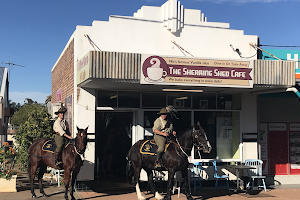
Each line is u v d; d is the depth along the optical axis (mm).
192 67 10086
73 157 9305
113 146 12805
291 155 14539
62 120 9828
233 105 12898
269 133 14422
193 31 12250
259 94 13500
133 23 11750
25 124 14992
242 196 10914
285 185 13688
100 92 11609
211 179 12461
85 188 11172
